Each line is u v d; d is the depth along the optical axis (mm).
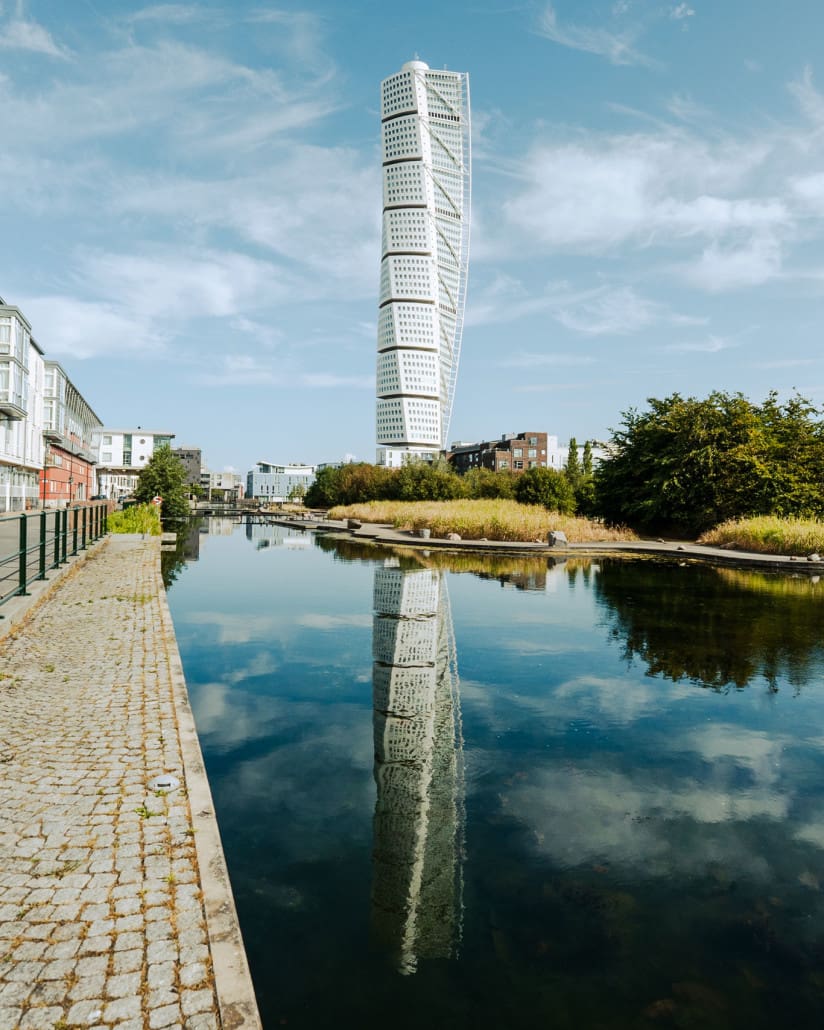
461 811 4473
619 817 4402
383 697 7027
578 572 19094
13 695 6152
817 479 34344
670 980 2928
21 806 3992
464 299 178125
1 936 2814
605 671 8109
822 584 16594
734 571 19609
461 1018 2707
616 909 3416
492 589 15383
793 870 3781
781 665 8367
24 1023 2348
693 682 7629
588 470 86000
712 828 4262
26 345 45500
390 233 175625
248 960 3043
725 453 33469
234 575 18094
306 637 10008
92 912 2990
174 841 3631
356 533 37062
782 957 3068
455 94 178125
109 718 5617
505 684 7539
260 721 6258
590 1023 2684
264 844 4043
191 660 8570
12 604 9586
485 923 3305
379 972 2973
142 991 2525
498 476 63219
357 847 4012
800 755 5480
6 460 41938
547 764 5281
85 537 19953
